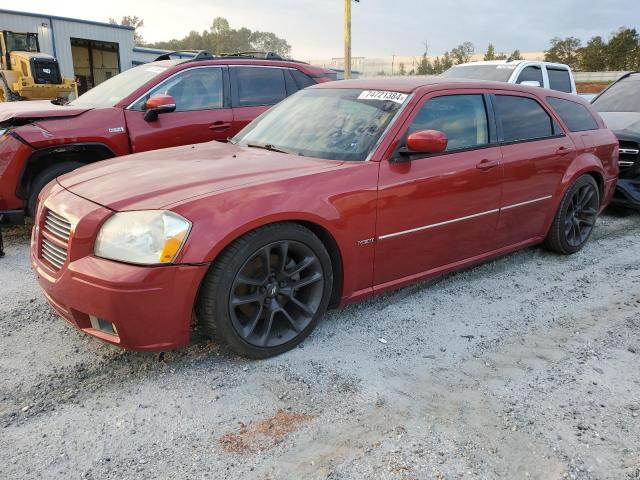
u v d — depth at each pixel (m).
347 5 20.09
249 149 3.89
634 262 5.04
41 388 2.81
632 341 3.43
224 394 2.79
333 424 2.56
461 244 4.04
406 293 4.16
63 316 2.96
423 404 2.73
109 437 2.45
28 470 2.23
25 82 17.84
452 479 2.21
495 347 3.34
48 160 5.33
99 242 2.74
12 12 25.23
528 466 2.29
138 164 3.54
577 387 2.89
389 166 3.47
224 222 2.76
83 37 28.19
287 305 3.21
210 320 2.86
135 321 2.66
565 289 4.32
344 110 3.93
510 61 10.11
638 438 2.48
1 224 5.08
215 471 2.25
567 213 5.00
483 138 4.12
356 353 3.23
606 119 7.29
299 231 3.05
